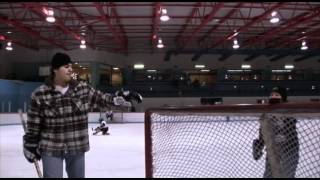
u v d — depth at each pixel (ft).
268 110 5.09
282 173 5.00
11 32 67.10
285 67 87.20
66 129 7.95
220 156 6.13
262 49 77.66
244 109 5.48
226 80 83.97
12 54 78.84
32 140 7.97
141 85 82.64
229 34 65.36
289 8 48.39
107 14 51.72
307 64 87.25
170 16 54.95
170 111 7.22
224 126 6.06
